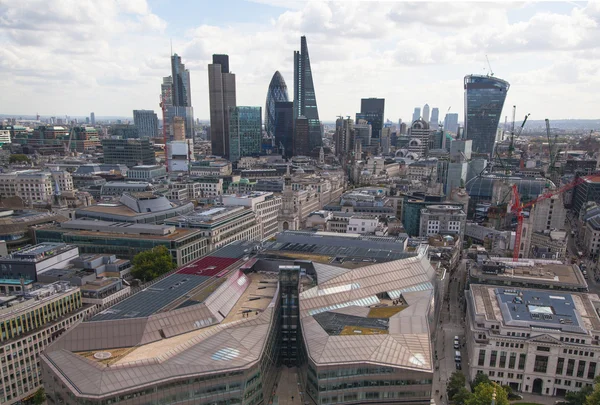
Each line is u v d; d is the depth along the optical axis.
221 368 121.38
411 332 149.25
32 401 160.12
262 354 131.75
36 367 164.75
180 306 150.75
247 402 126.06
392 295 184.88
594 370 162.25
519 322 171.75
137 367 117.56
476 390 149.88
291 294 165.75
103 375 113.69
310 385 137.00
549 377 167.38
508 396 165.62
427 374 131.75
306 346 140.50
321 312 165.12
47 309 174.38
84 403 108.06
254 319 147.62
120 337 133.38
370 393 134.00
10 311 162.25
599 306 192.50
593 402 140.75
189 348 129.38
